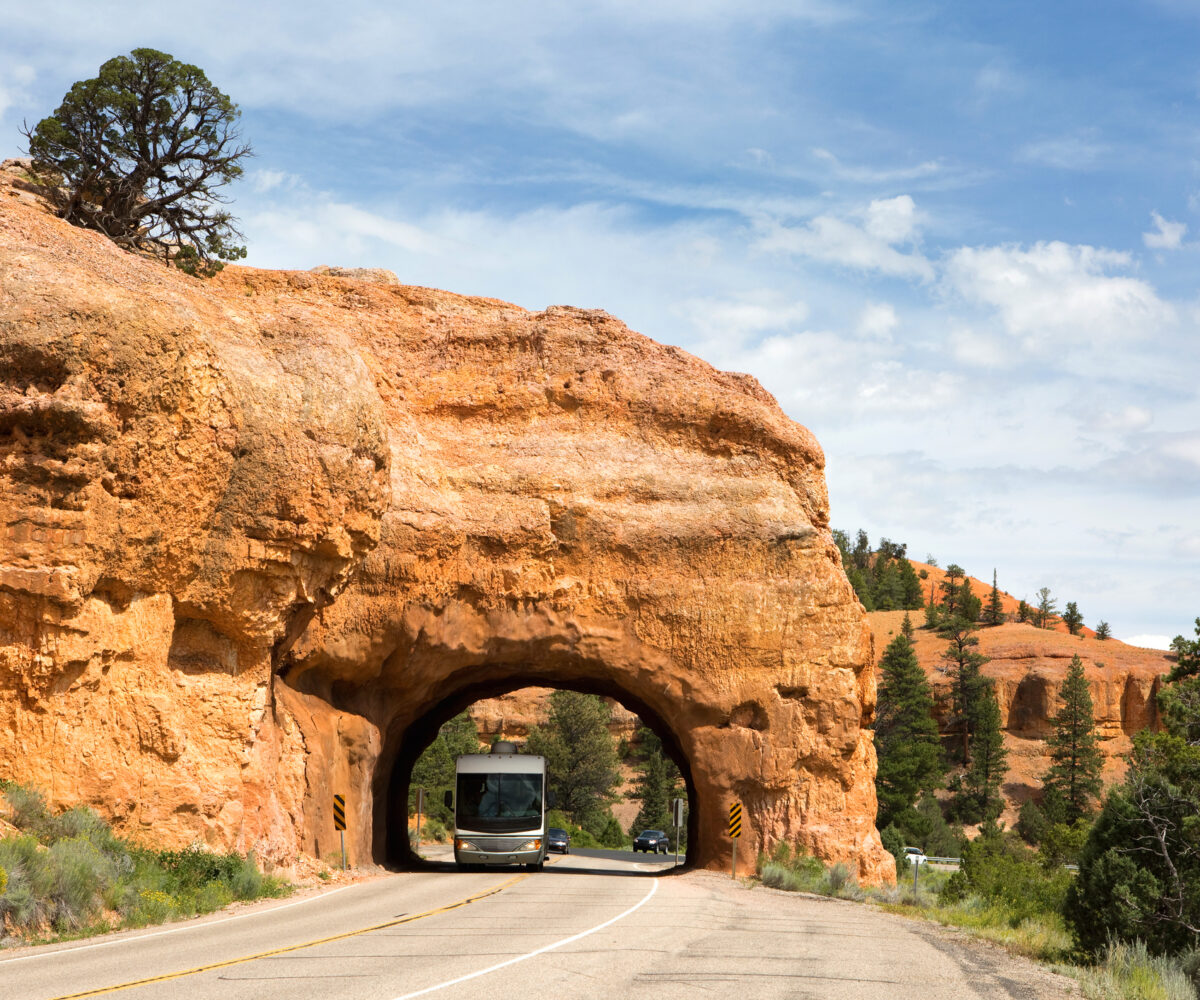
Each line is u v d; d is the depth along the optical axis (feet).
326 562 92.17
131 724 76.79
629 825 336.49
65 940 50.29
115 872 62.39
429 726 145.48
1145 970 48.39
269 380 88.89
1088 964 53.72
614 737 370.73
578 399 123.03
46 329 70.90
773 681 114.93
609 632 114.62
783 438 123.03
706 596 115.65
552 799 119.85
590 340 127.65
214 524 83.41
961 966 45.60
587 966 39.04
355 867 103.09
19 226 83.66
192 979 35.91
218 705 82.89
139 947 46.14
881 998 34.63
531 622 113.19
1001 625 503.61
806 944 49.60
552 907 65.67
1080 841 149.38
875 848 115.03
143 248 117.19
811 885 97.96
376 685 112.27
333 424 90.89
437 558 110.01
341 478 90.68
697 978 36.94
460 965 38.88
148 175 115.24
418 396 122.31
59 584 69.97
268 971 37.60
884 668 361.30
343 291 130.21
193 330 78.54
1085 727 343.05
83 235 90.38
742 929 55.57
